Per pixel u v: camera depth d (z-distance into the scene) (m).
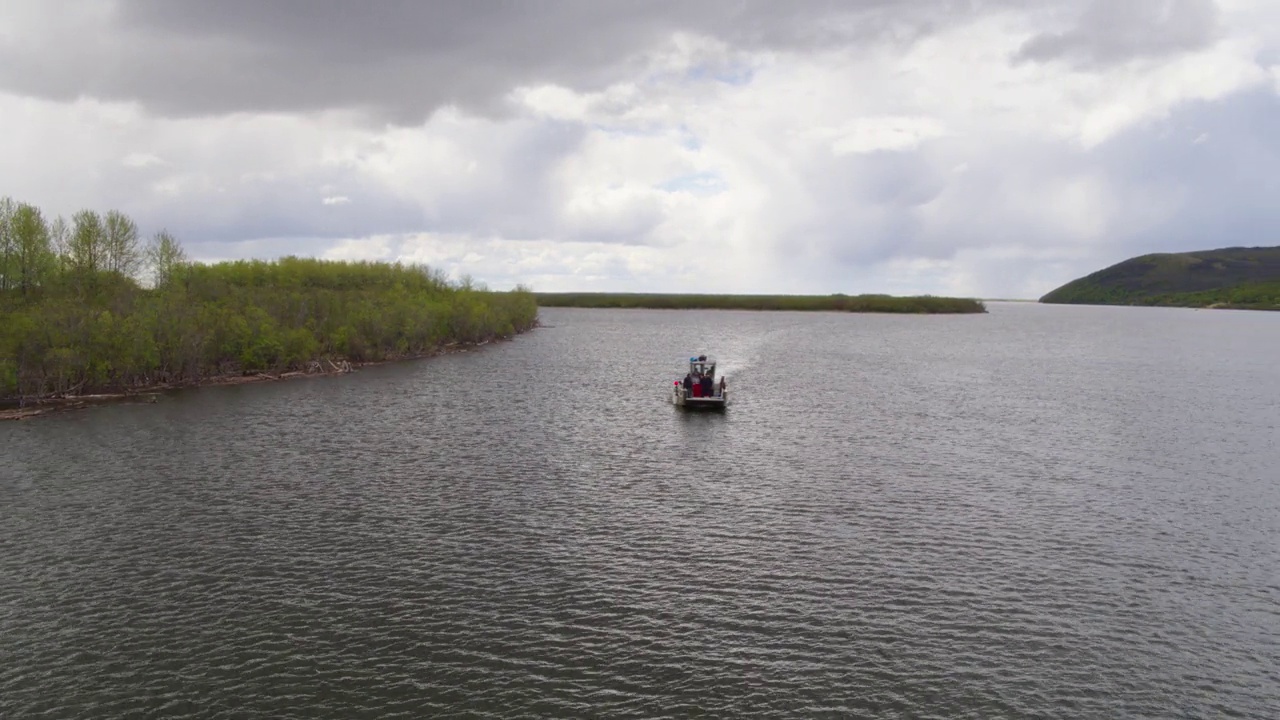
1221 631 34.97
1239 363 147.62
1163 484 57.84
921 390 106.19
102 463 60.34
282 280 167.62
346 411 83.56
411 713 28.33
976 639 33.97
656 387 105.62
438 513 49.16
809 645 33.28
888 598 37.72
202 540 44.16
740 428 77.25
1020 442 72.00
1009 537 46.03
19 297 114.25
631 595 37.75
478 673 30.92
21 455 62.62
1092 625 35.31
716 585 38.94
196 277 136.25
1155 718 28.62
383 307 143.00
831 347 176.25
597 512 49.75
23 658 31.70
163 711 28.34
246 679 30.34
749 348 171.12
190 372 102.12
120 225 131.38
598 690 29.86
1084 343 196.62
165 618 35.06
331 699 29.14
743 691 29.91
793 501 52.50
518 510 50.00
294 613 35.62
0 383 86.00
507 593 37.84
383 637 33.56
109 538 44.38
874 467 61.88
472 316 167.25
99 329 94.38
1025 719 28.45
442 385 104.19
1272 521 49.59
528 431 74.50
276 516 48.25
